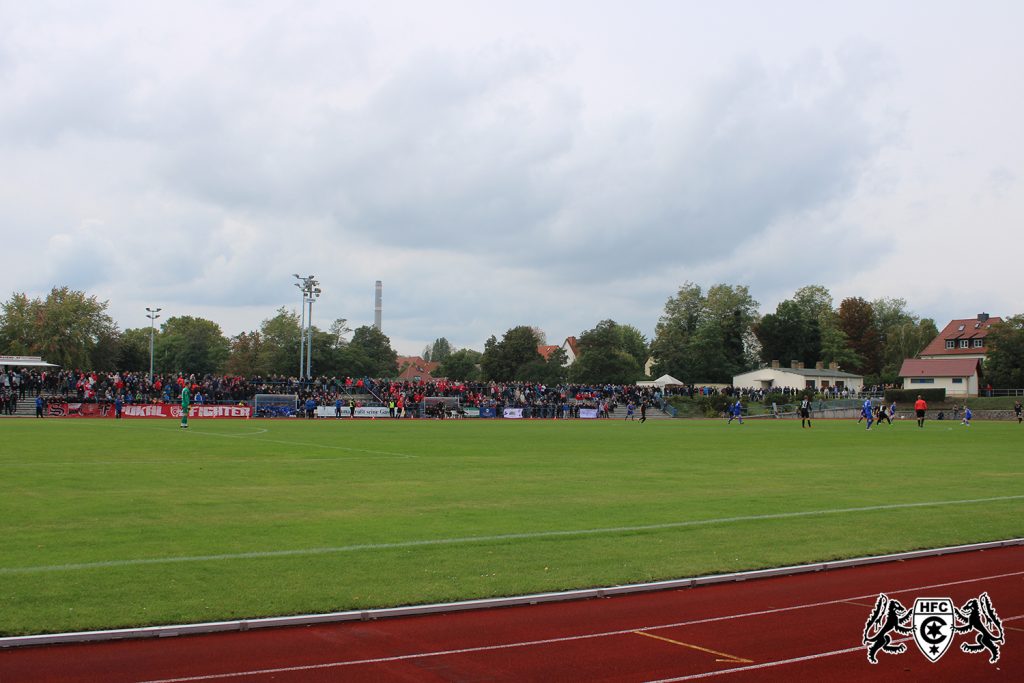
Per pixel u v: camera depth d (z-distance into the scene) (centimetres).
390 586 1180
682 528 1673
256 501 1970
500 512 1852
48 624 979
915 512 1936
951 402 10006
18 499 1936
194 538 1495
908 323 15112
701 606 1127
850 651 945
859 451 3862
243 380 8275
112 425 5284
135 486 2206
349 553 1391
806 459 3375
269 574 1237
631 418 8912
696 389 10938
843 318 16038
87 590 1126
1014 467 3080
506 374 12688
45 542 1434
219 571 1249
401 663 887
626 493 2212
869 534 1645
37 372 7412
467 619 1056
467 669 871
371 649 932
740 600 1161
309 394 8144
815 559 1408
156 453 3228
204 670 855
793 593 1204
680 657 915
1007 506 2067
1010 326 10644
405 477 2533
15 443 3581
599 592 1173
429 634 990
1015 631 1030
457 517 1775
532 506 1952
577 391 9931
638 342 17475
